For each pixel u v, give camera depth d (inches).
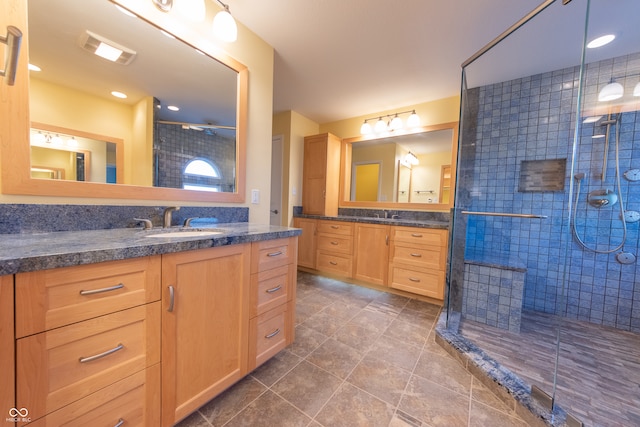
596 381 50.3
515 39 67.5
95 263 27.5
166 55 52.5
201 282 38.9
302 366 55.1
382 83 96.7
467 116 88.5
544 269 86.1
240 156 67.4
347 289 109.0
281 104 119.6
